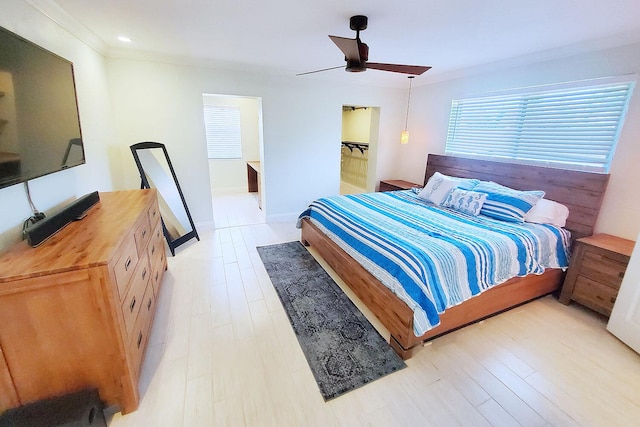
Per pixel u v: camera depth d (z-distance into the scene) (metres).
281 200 4.71
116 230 1.66
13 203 1.56
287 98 4.29
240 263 3.27
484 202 3.04
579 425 1.49
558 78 2.91
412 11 2.06
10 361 1.27
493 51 3.00
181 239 3.68
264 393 1.65
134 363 1.57
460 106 4.07
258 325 2.23
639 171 2.41
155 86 3.51
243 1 1.94
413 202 3.59
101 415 1.42
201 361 1.87
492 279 2.15
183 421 1.49
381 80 4.63
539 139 3.14
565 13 2.03
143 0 1.94
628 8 1.92
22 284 1.18
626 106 2.46
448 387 1.71
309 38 2.71
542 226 2.66
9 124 1.40
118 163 3.45
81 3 1.99
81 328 1.33
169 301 2.53
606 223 2.63
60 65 1.93
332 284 2.84
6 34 1.38
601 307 2.30
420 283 1.83
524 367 1.86
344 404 1.60
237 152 6.68
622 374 1.81
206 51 3.19
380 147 5.21
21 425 1.23
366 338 2.11
